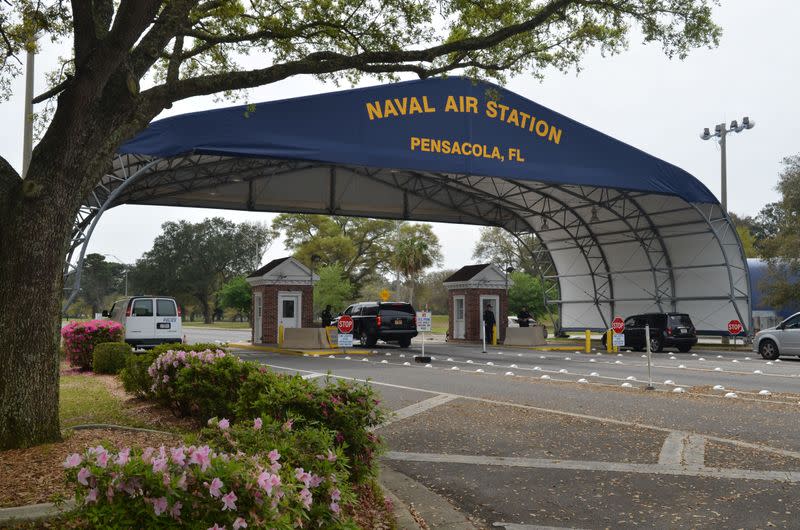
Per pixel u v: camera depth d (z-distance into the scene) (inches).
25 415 254.2
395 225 2805.1
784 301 1379.2
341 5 421.7
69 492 191.6
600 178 1055.0
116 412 393.4
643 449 323.3
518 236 1635.1
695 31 422.9
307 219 2751.0
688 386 584.1
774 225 3452.3
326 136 888.9
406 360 944.3
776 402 474.0
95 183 278.4
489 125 986.1
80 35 265.6
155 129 798.5
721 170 1304.1
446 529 211.6
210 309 4640.8
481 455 315.6
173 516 114.0
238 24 426.3
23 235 256.8
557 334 1659.7
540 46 443.8
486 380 639.1
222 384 333.7
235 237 4323.3
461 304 1478.8
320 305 2529.5
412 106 940.0
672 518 220.8
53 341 264.1
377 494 235.0
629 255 1440.7
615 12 427.2
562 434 362.6
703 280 1294.3
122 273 4985.2
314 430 171.6
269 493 116.4
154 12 265.7
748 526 211.6
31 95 715.4
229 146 832.3
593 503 239.6
